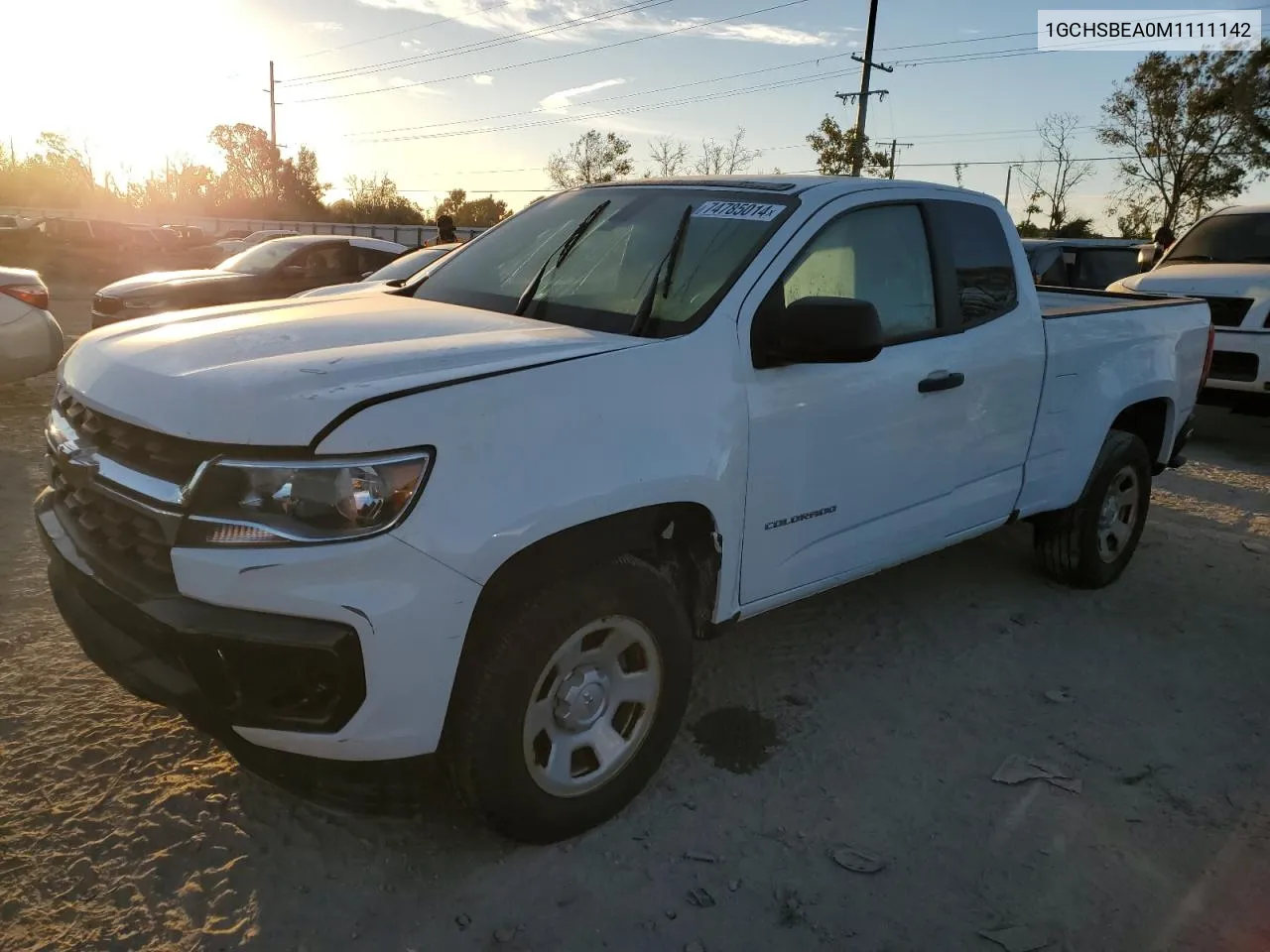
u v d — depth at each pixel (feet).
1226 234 30.45
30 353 24.88
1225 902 8.77
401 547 7.35
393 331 9.58
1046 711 12.07
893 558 12.13
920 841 9.46
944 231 12.41
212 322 10.03
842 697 12.17
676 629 9.34
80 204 226.79
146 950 7.66
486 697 8.05
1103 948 8.17
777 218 10.68
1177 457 17.48
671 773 10.36
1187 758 11.15
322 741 7.56
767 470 9.98
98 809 9.21
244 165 234.79
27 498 17.66
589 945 7.95
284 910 8.15
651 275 10.55
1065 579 15.92
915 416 11.60
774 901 8.55
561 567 8.48
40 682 11.36
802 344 9.47
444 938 7.95
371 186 231.91
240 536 7.27
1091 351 14.47
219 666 7.44
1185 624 14.90
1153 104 108.99
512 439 7.91
